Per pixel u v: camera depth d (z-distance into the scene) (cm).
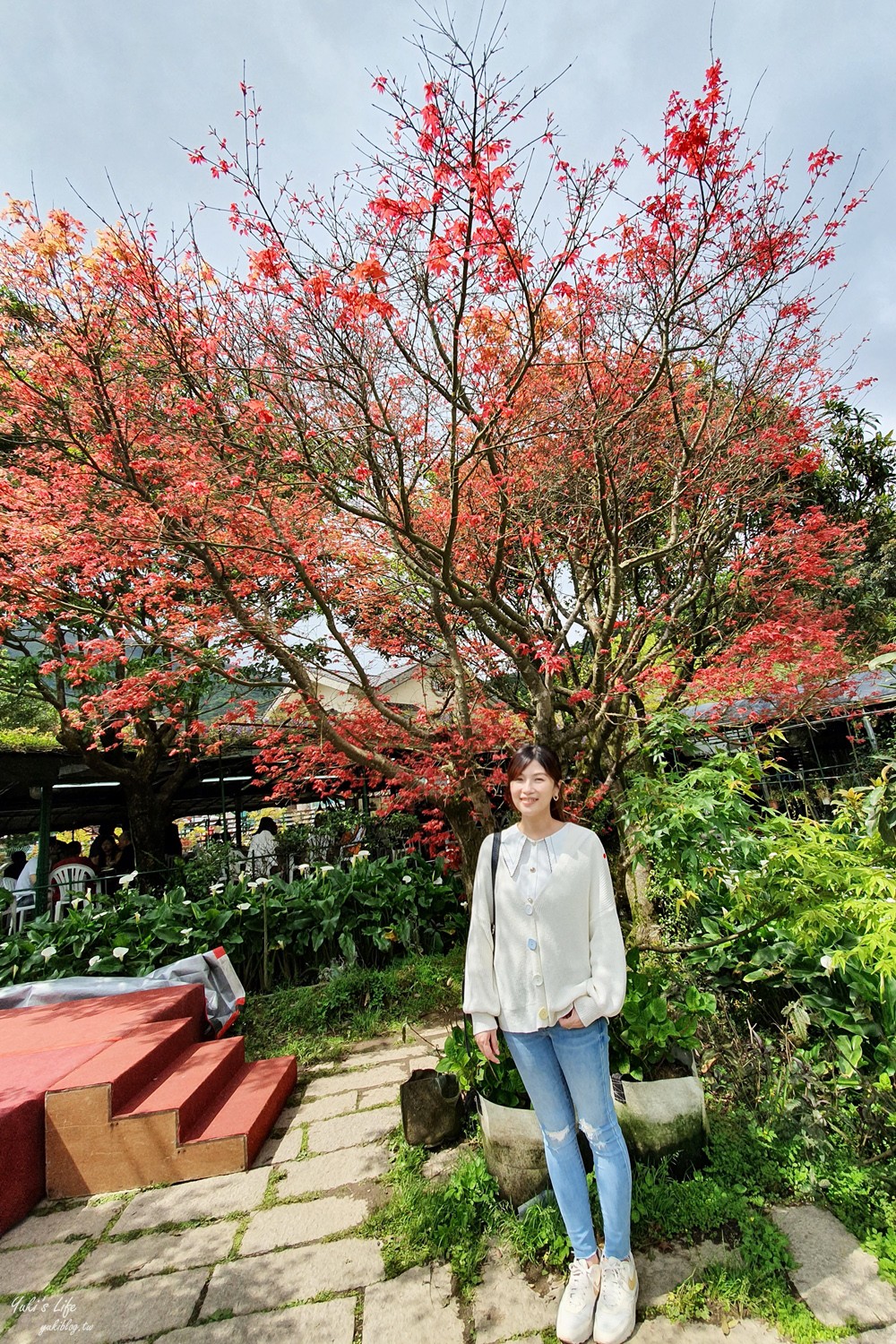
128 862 910
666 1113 253
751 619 627
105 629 586
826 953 279
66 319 412
